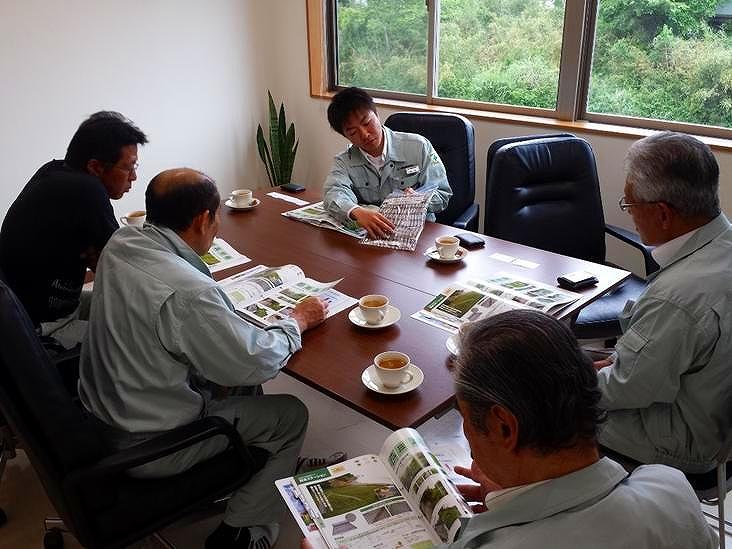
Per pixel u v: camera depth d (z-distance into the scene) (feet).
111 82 11.98
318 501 3.90
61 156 11.70
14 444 7.09
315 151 14.75
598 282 6.25
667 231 4.71
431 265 6.84
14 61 10.71
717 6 9.02
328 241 7.64
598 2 10.02
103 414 5.07
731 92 9.25
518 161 8.57
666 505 2.56
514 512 2.55
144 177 12.94
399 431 4.27
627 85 10.23
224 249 7.41
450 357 5.11
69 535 6.38
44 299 6.68
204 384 5.78
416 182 8.82
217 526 6.50
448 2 11.84
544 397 2.41
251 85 14.32
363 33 13.44
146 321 4.78
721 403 4.52
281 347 5.04
